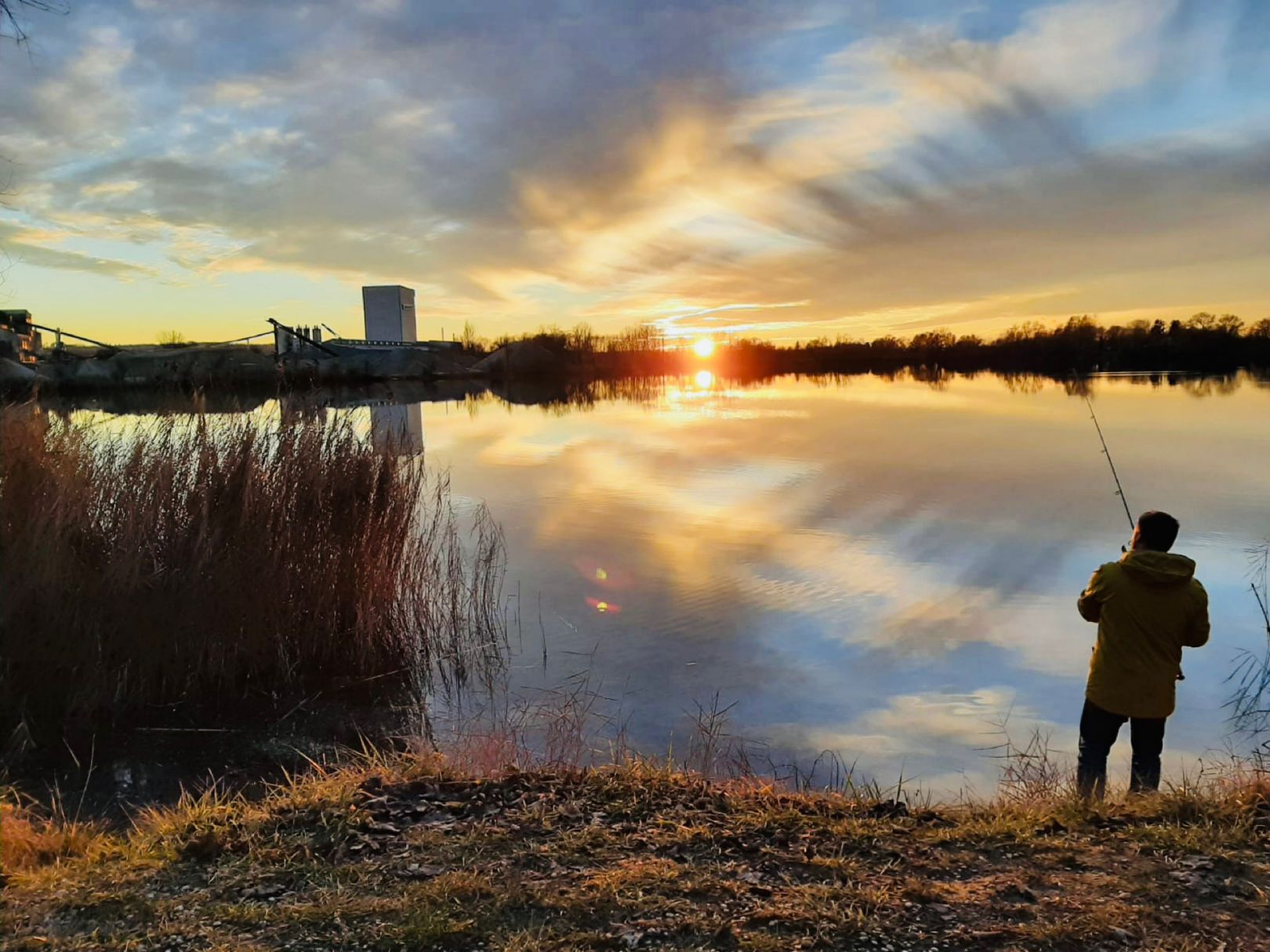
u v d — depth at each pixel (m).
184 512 8.07
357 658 8.41
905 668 7.71
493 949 2.97
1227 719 6.69
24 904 3.29
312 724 7.01
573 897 3.29
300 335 70.56
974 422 31.17
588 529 13.68
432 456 23.23
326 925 3.13
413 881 3.47
